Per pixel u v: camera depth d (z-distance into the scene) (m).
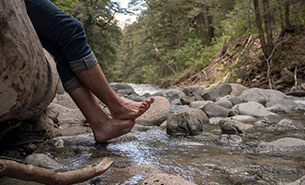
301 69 6.66
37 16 1.39
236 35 11.18
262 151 1.70
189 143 1.96
